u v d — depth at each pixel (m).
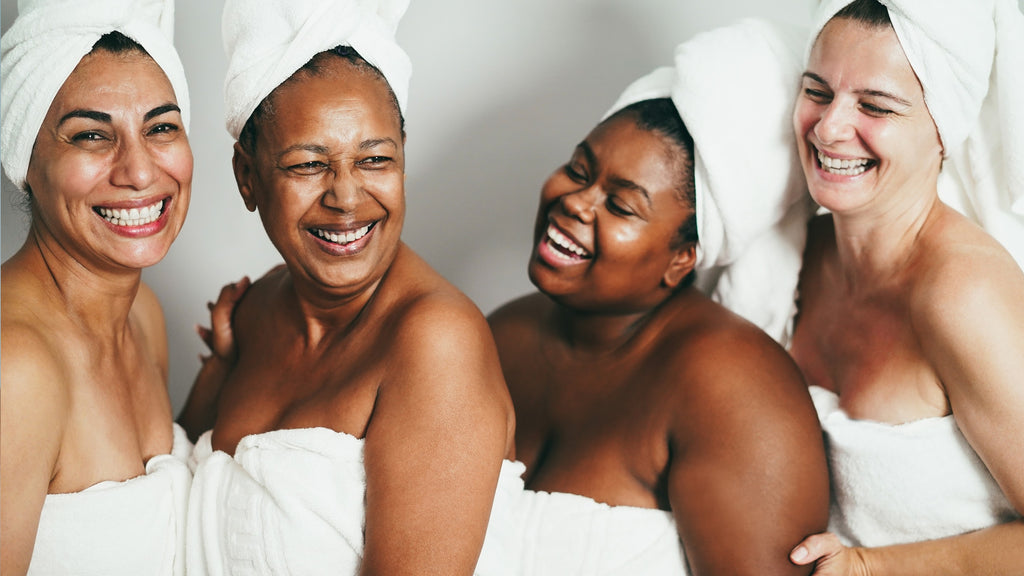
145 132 1.10
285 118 1.13
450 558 1.07
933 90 1.24
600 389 1.40
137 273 1.20
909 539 1.34
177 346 1.98
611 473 1.33
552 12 1.86
